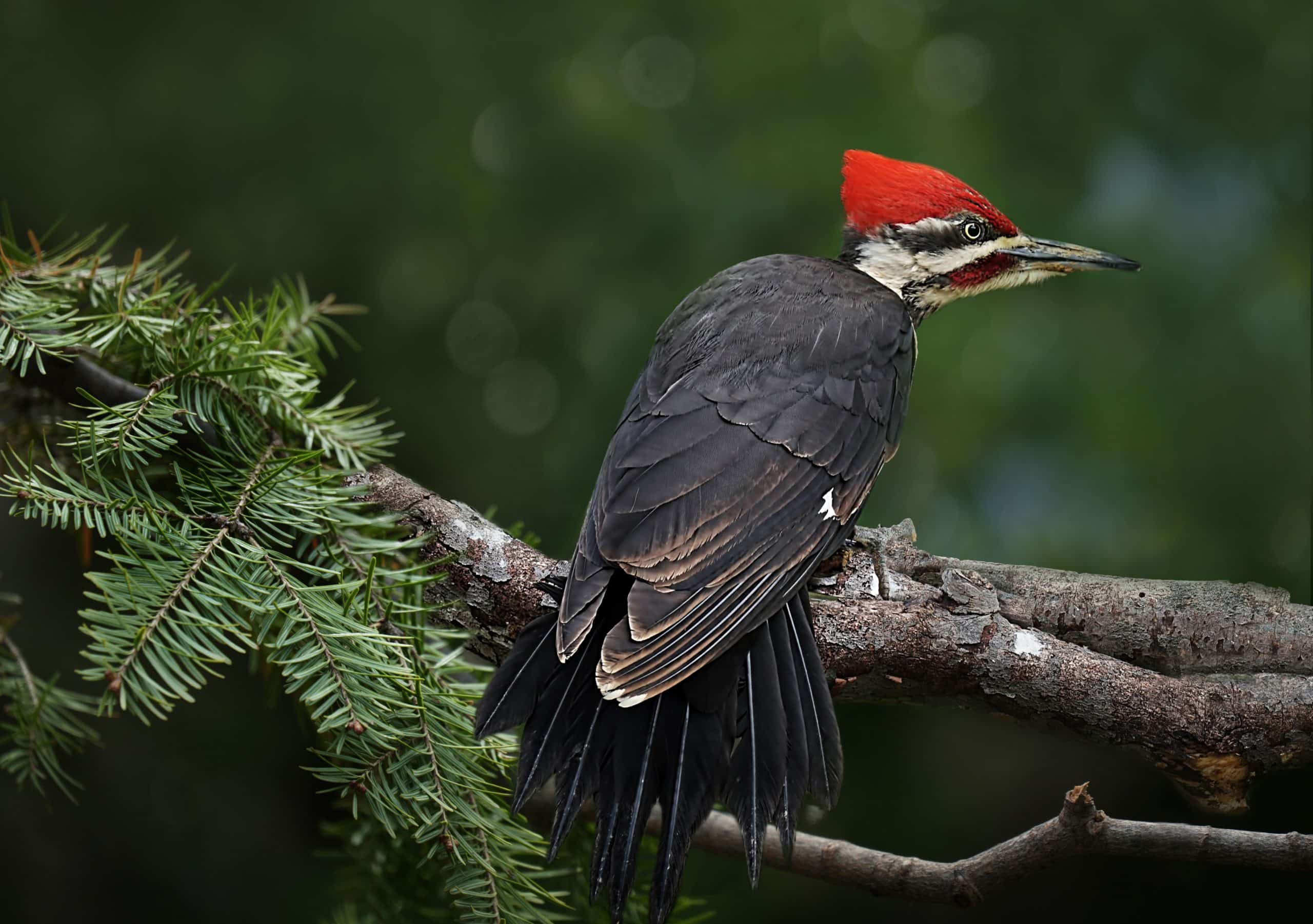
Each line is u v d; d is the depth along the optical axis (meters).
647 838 5.89
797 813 4.82
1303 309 10.62
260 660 5.72
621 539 5.34
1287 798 11.33
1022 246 7.94
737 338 6.32
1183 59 11.38
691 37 12.05
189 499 5.10
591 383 11.28
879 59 11.59
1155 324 10.75
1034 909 12.03
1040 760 11.42
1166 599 5.38
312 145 11.95
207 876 10.64
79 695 5.63
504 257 12.02
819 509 5.74
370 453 5.89
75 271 5.93
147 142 11.88
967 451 10.35
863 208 7.92
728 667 5.16
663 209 11.29
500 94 12.02
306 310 6.43
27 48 11.88
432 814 4.73
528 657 4.95
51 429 6.28
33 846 10.27
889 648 5.34
